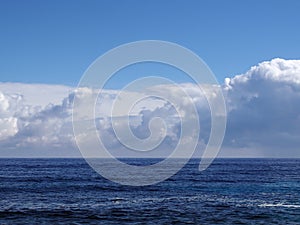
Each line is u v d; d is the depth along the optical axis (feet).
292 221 131.23
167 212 146.00
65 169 452.76
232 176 333.21
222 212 146.30
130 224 126.82
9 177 311.88
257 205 162.61
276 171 419.33
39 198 182.29
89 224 126.72
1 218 135.03
